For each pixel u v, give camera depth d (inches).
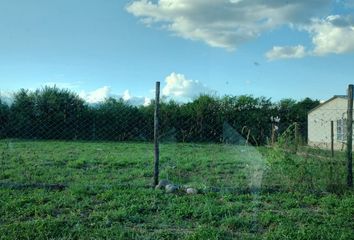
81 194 340.5
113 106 926.4
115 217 278.7
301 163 381.7
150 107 937.5
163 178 438.9
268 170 412.2
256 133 718.5
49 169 494.9
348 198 339.0
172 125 905.5
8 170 475.5
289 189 371.2
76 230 251.3
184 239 241.0
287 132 412.8
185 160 607.5
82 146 860.6
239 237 249.9
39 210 290.5
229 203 323.6
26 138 829.2
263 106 1075.3
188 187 364.8
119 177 443.8
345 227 271.1
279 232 253.3
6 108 785.6
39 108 840.9
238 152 457.4
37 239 236.7
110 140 930.1
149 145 903.1
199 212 293.6
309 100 1304.1
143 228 264.4
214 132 888.9
